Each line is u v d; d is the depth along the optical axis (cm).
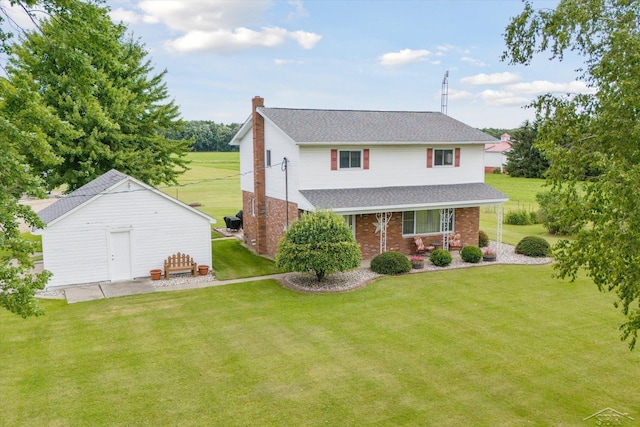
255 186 2438
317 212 1848
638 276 669
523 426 874
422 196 2195
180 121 3328
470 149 2439
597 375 1079
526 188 5591
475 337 1304
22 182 885
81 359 1183
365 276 1948
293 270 1794
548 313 1498
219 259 2317
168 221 1980
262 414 923
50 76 2620
